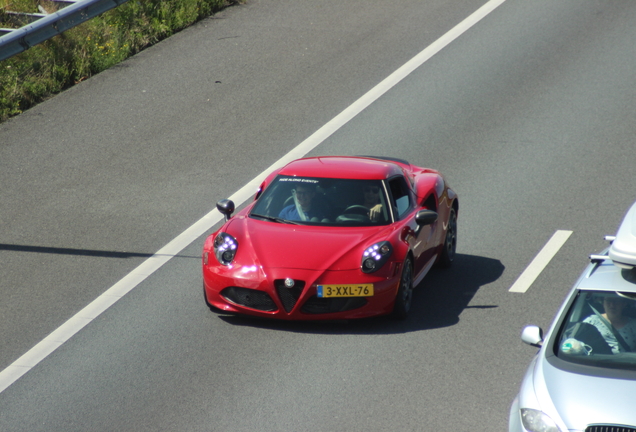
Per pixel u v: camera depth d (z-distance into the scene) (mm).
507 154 30609
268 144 31828
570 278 20781
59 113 35188
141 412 14633
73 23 37625
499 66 39812
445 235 21984
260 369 16203
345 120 34094
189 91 37219
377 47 42469
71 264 22516
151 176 29234
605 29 44188
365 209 19609
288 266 17859
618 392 11406
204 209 26375
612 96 35812
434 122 33812
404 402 14680
